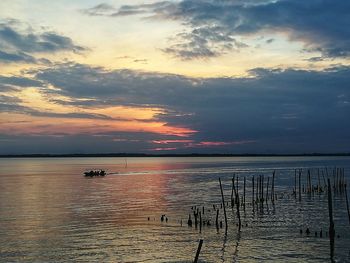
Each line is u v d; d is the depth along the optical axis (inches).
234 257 1483.8
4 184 4847.4
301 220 2191.2
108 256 1512.1
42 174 7116.1
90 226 2069.4
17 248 1624.0
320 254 1503.4
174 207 2760.8
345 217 2284.7
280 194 3501.5
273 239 1738.4
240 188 4143.7
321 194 3481.8
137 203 2997.0
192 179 5570.9
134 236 1824.6
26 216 2407.7
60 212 2561.5
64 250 1590.8
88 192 3870.6
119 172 7741.1
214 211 2539.4
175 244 1676.9
